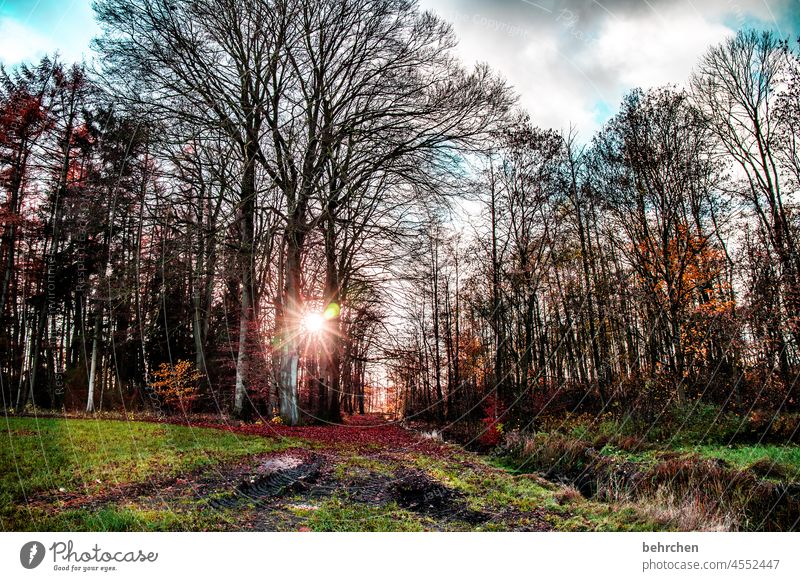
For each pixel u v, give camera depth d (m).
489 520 5.84
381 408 46.72
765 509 5.85
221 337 20.23
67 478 6.51
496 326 19.02
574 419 13.52
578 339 18.50
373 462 9.94
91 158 16.62
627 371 15.45
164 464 7.79
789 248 11.83
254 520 5.23
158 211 15.70
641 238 15.73
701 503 6.23
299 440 13.15
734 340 12.59
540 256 19.02
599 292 16.61
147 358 20.28
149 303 18.34
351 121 17.72
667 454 8.90
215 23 14.64
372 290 20.92
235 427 14.99
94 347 17.92
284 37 15.27
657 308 14.87
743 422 10.55
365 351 22.30
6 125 16.17
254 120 15.70
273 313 20.16
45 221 18.45
